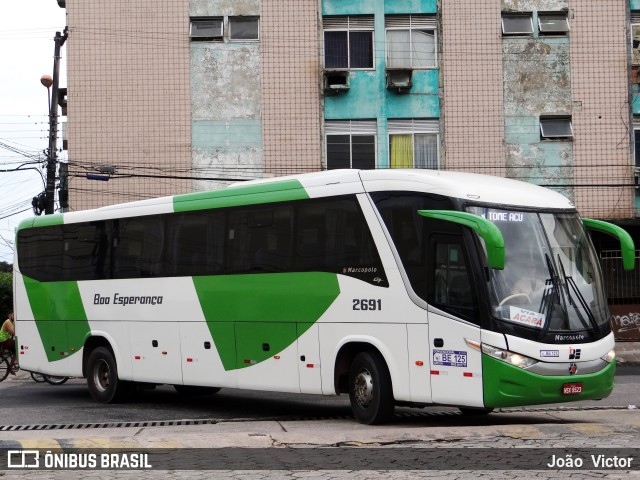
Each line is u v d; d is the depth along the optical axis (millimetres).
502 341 11734
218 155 30641
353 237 13352
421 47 31016
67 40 30766
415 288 12500
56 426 13812
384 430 11875
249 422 13883
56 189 30453
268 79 30781
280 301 14289
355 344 13305
